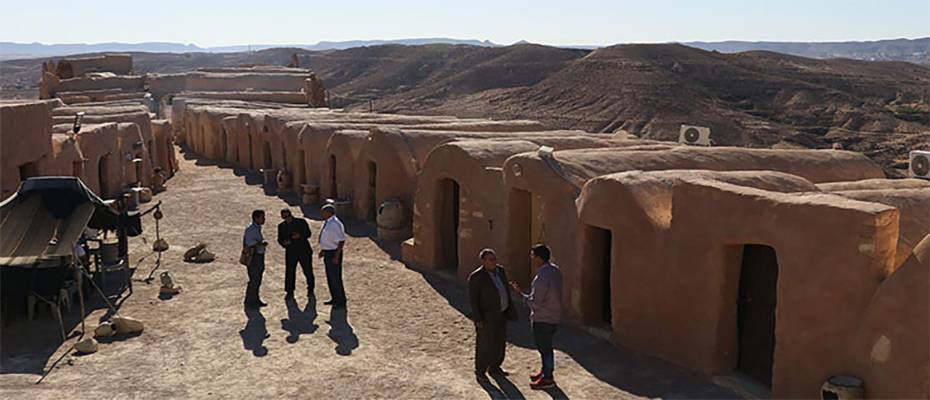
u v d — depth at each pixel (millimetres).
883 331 6805
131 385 8922
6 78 156375
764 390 8211
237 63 183125
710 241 8453
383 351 10016
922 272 6609
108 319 11203
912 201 9430
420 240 14305
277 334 10648
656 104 74938
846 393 6812
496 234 12211
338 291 11844
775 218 7715
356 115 26734
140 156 23797
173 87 54375
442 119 23422
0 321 10828
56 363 9547
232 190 24281
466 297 12352
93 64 54094
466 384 8938
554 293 8594
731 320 8594
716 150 13641
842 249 7121
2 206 11406
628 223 9453
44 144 16172
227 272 13930
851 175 14117
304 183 23328
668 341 9109
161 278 12602
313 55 174125
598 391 8570
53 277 10906
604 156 11898
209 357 9797
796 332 7527
